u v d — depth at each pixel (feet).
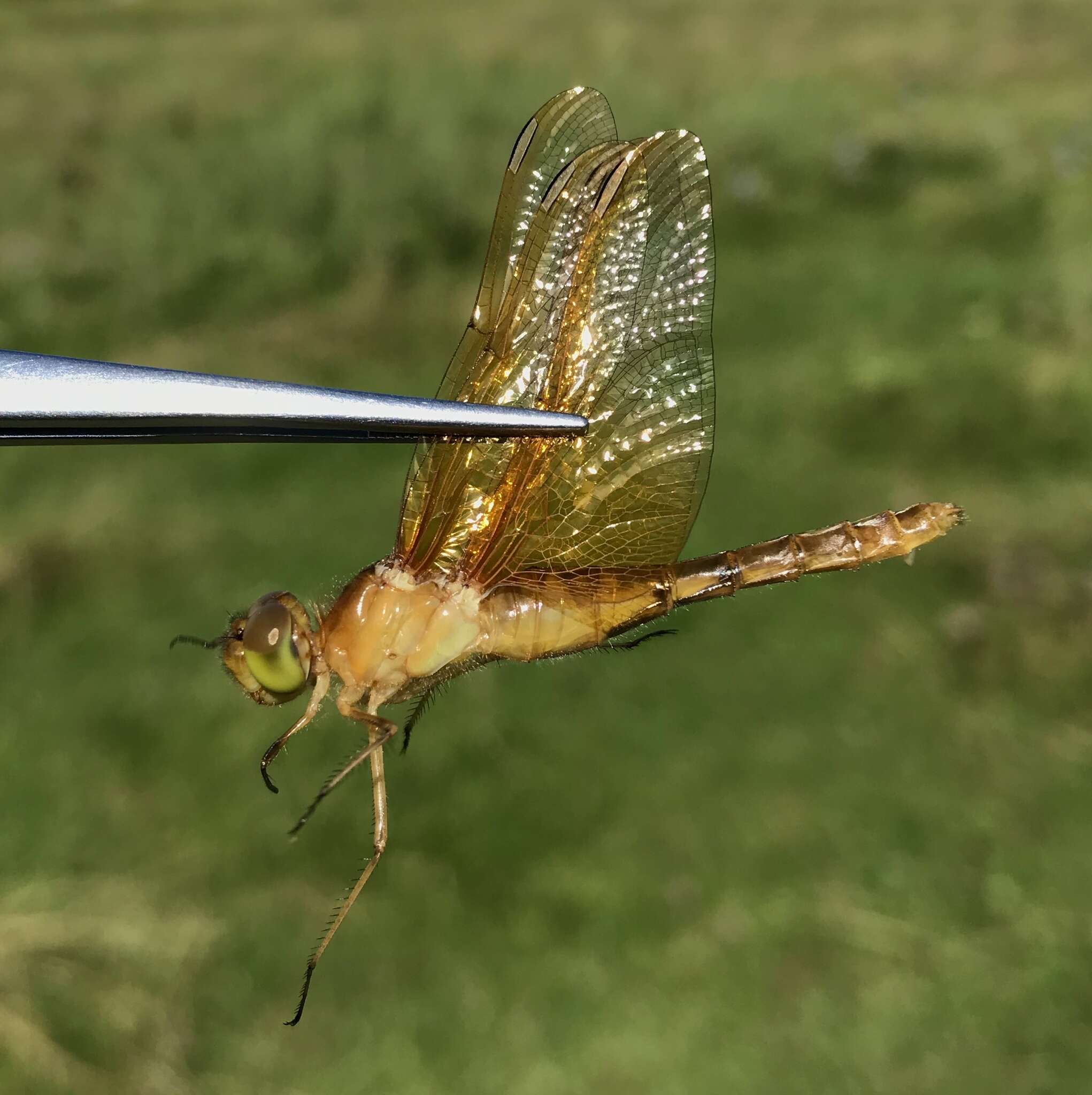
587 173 0.26
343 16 1.84
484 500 0.26
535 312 0.26
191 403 0.21
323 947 0.25
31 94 1.36
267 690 0.26
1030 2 1.57
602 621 0.27
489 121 1.14
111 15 2.02
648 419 0.27
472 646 0.26
